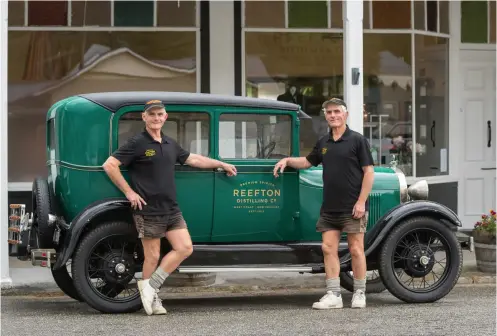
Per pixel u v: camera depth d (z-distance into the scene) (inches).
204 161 303.7
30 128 465.1
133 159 290.7
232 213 310.7
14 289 363.6
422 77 507.5
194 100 308.2
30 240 319.6
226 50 475.2
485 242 399.9
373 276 362.3
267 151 315.3
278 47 481.4
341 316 293.4
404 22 498.0
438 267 416.2
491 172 533.6
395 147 498.9
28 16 464.8
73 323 283.1
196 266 303.4
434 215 319.9
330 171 303.9
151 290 294.0
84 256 293.3
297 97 483.5
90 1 469.7
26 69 464.8
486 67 534.9
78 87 469.4
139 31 472.1
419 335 259.9
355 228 304.2
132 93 308.3
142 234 289.0
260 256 309.0
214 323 281.3
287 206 315.9
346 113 307.6
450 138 523.8
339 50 486.6
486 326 273.9
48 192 310.5
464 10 530.3
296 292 367.9
